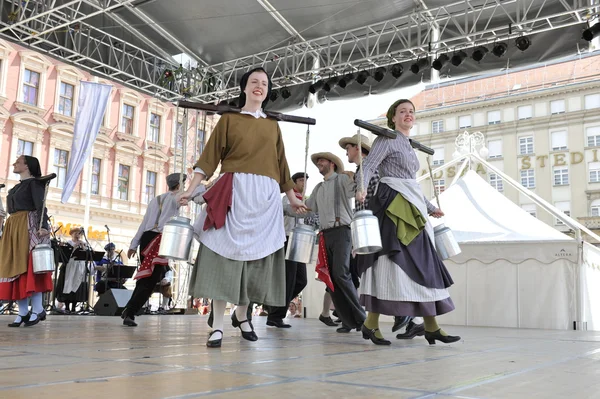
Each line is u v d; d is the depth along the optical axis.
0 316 6.75
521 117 36.62
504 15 9.34
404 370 1.87
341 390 1.39
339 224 4.70
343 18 9.94
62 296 9.31
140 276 4.96
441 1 9.29
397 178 3.21
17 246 4.46
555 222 34.75
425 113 39.03
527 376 1.75
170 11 10.15
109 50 10.99
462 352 2.71
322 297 8.70
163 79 11.70
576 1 8.56
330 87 10.52
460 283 8.04
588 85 34.78
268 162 2.95
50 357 2.12
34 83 19.94
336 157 5.05
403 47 10.23
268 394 1.31
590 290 7.58
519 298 7.61
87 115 13.70
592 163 34.41
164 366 1.85
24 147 19.50
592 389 1.49
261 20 10.17
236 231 2.79
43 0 9.45
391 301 3.07
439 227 3.67
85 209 19.88
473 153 10.32
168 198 5.17
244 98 3.16
